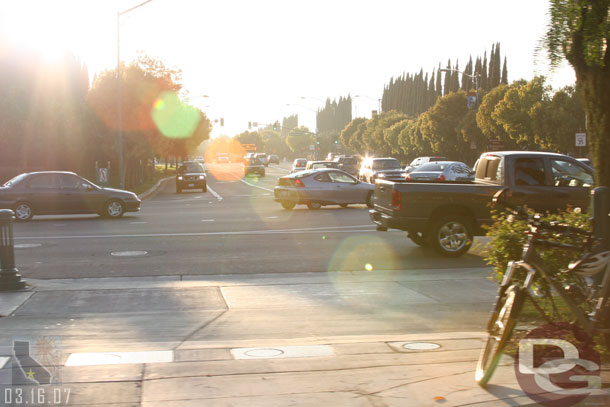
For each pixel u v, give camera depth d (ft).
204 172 138.72
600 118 18.53
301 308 28.45
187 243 49.57
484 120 172.96
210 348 19.76
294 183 80.07
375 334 23.62
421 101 352.08
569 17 16.29
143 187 149.18
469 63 295.07
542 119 140.36
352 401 14.24
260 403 14.19
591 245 15.14
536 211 43.34
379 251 45.60
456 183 46.96
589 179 44.27
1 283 32.22
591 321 14.76
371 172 133.59
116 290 32.45
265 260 42.06
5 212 32.09
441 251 42.73
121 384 15.58
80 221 68.03
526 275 14.99
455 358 17.85
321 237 52.80
